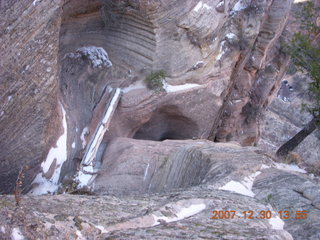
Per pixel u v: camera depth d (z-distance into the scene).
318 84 13.09
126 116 14.90
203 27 15.06
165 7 13.95
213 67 16.28
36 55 9.16
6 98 8.98
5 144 9.38
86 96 14.00
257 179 9.19
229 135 21.06
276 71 21.41
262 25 18.31
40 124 9.81
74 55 14.45
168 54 14.91
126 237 4.80
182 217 6.04
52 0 8.98
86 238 4.70
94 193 11.14
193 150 10.74
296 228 6.75
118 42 15.13
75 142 12.41
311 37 14.32
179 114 16.17
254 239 5.22
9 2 8.41
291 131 29.83
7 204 4.75
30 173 10.11
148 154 11.69
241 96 19.72
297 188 8.50
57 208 5.41
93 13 15.29
